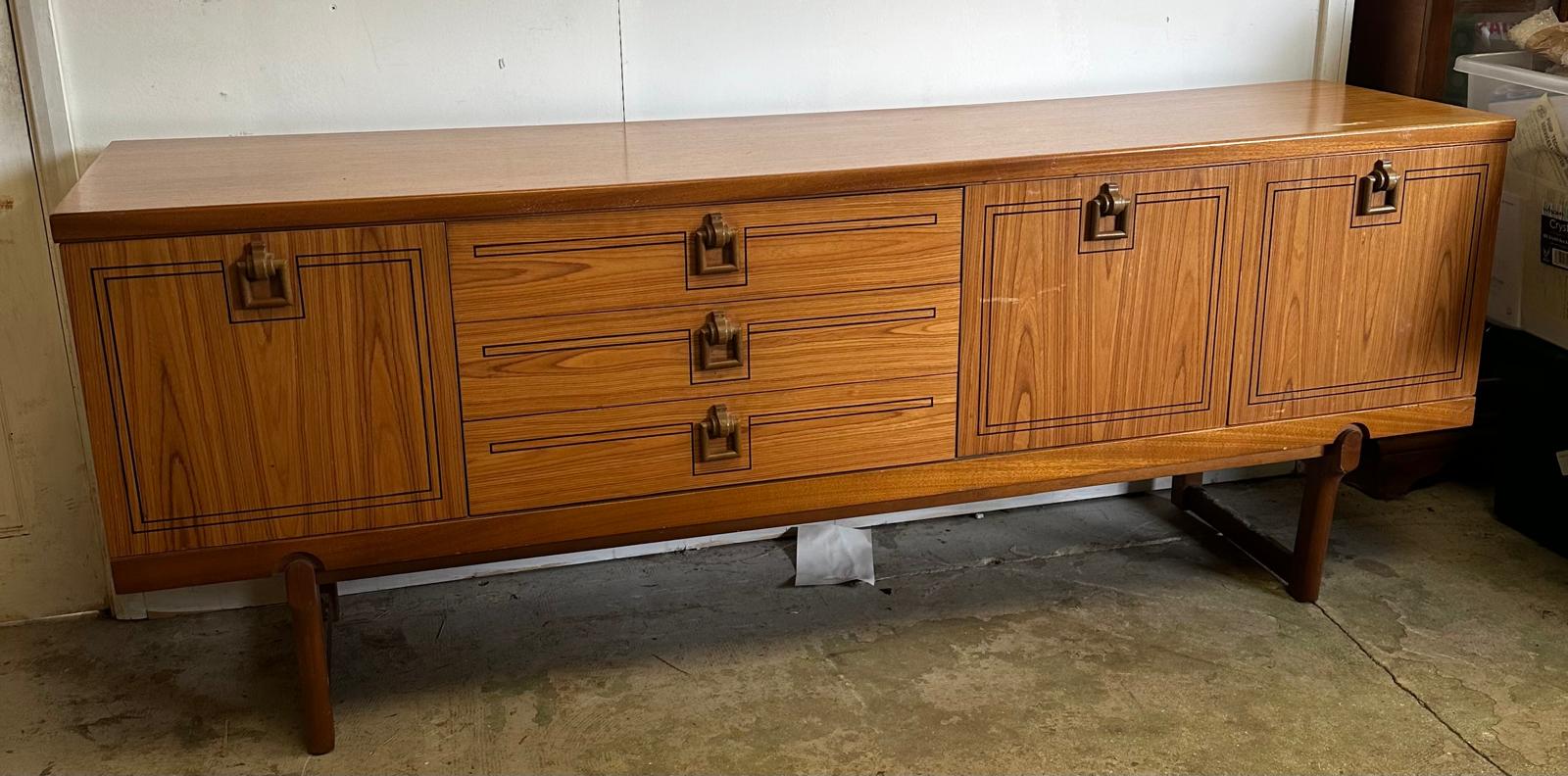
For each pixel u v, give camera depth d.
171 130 2.31
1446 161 2.32
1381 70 2.94
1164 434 2.34
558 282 1.96
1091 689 2.30
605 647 2.44
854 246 2.07
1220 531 2.83
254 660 2.40
